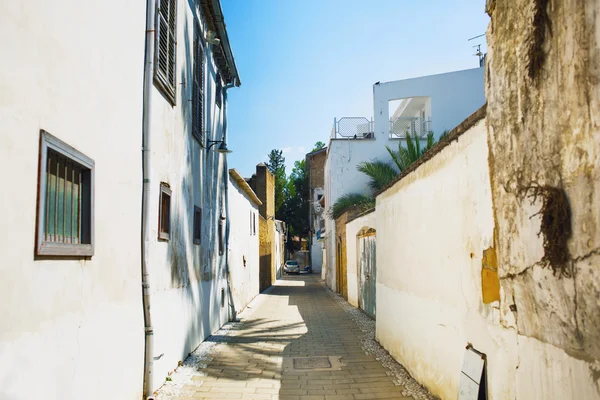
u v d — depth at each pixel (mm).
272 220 31328
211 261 10180
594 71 2291
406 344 6715
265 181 29188
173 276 6785
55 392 3260
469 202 4266
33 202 3025
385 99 21734
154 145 5879
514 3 3139
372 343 8992
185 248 7613
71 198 3709
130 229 4938
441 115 21141
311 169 47188
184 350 7398
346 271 17625
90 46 3963
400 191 7094
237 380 6359
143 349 5281
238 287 14461
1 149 2697
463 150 4406
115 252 4496
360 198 20266
